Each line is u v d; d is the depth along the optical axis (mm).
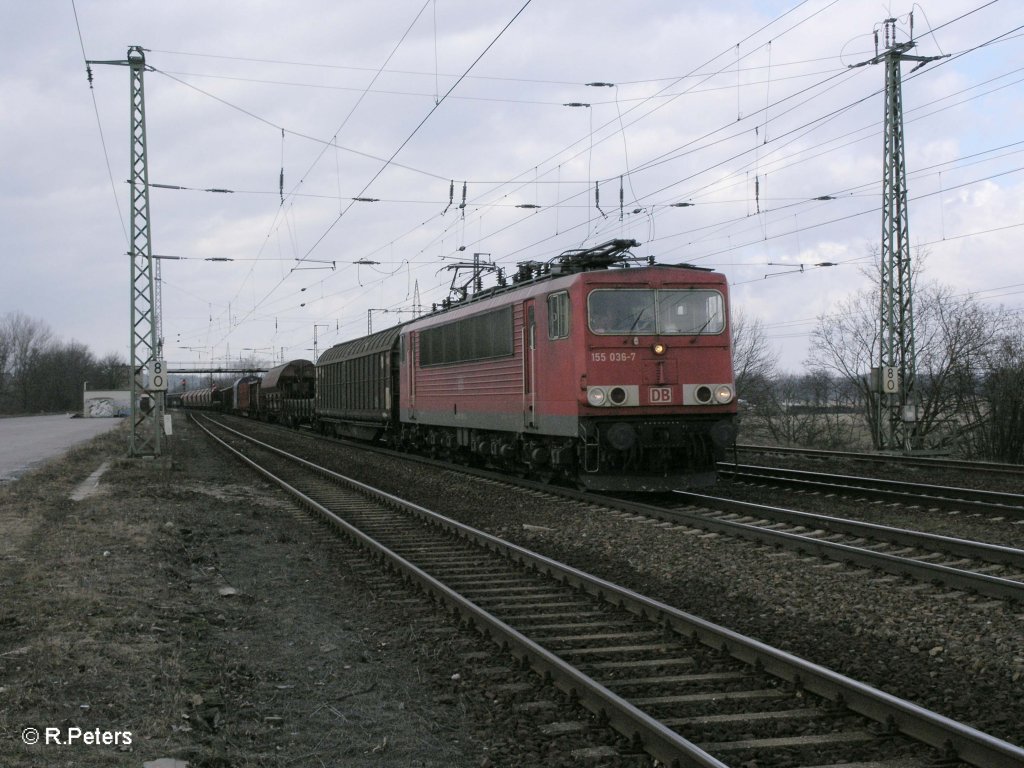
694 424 15250
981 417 31016
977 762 4691
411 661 6949
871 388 36656
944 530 12250
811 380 41438
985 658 6594
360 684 6418
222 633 7719
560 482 18172
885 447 26906
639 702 5746
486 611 8336
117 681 6086
